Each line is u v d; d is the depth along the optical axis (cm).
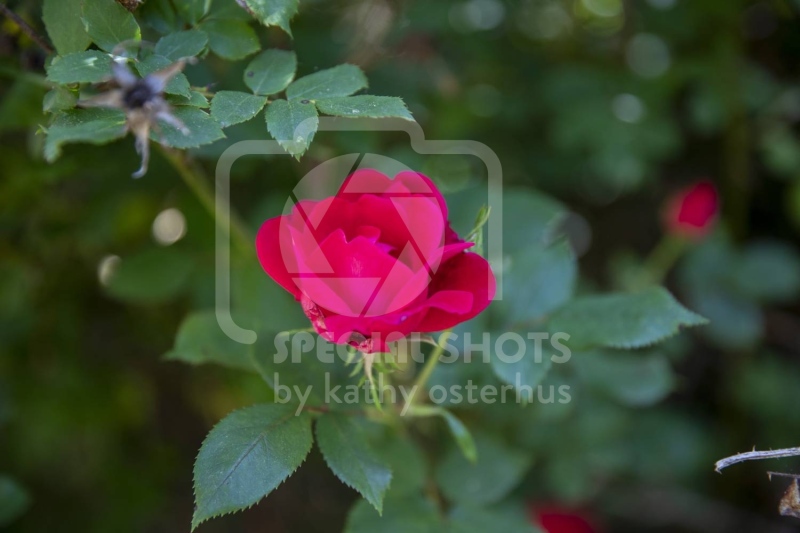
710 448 65
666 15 60
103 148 45
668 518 67
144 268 49
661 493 66
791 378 65
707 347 74
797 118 64
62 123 35
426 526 42
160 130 35
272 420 37
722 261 62
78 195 50
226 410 59
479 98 64
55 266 52
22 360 53
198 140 35
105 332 58
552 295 43
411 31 55
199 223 49
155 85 35
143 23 39
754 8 62
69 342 54
